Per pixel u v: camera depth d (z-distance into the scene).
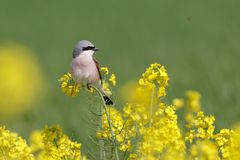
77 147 9.80
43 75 30.73
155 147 8.84
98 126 10.57
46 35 51.50
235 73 22.31
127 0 65.44
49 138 9.80
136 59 34.69
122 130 10.05
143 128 9.49
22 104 13.73
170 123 9.18
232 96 17.94
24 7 64.06
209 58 28.55
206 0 60.28
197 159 8.57
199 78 22.27
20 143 9.92
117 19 56.97
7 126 16.75
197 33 46.06
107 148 10.12
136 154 9.53
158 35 47.69
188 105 8.37
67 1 66.69
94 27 54.03
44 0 67.00
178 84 21.05
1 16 60.03
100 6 63.84
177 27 50.38
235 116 16.05
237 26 42.69
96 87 11.55
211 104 17.28
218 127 15.25
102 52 41.09
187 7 58.38
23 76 15.24
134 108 9.80
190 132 9.19
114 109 10.53
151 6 61.53
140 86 9.69
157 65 9.85
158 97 9.60
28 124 17.44
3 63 16.30
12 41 48.66
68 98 22.08
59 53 41.75
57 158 9.70
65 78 10.92
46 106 20.56
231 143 9.15
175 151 8.91
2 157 9.83
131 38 47.50
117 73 29.50
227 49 31.73
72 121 16.38
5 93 13.40
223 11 53.91
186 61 29.52
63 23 56.44
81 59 11.64
